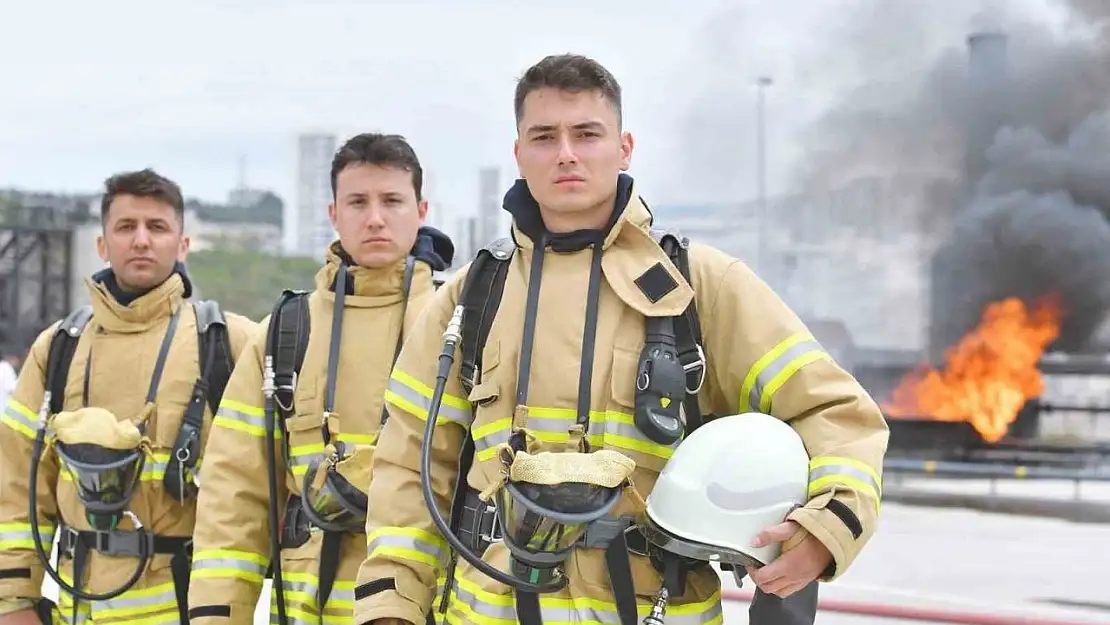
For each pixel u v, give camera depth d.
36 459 2.73
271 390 2.38
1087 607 6.98
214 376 2.81
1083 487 13.76
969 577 8.05
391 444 1.88
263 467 2.43
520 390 1.69
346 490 2.20
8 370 10.12
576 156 1.69
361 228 2.45
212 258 36.00
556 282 1.74
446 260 2.74
